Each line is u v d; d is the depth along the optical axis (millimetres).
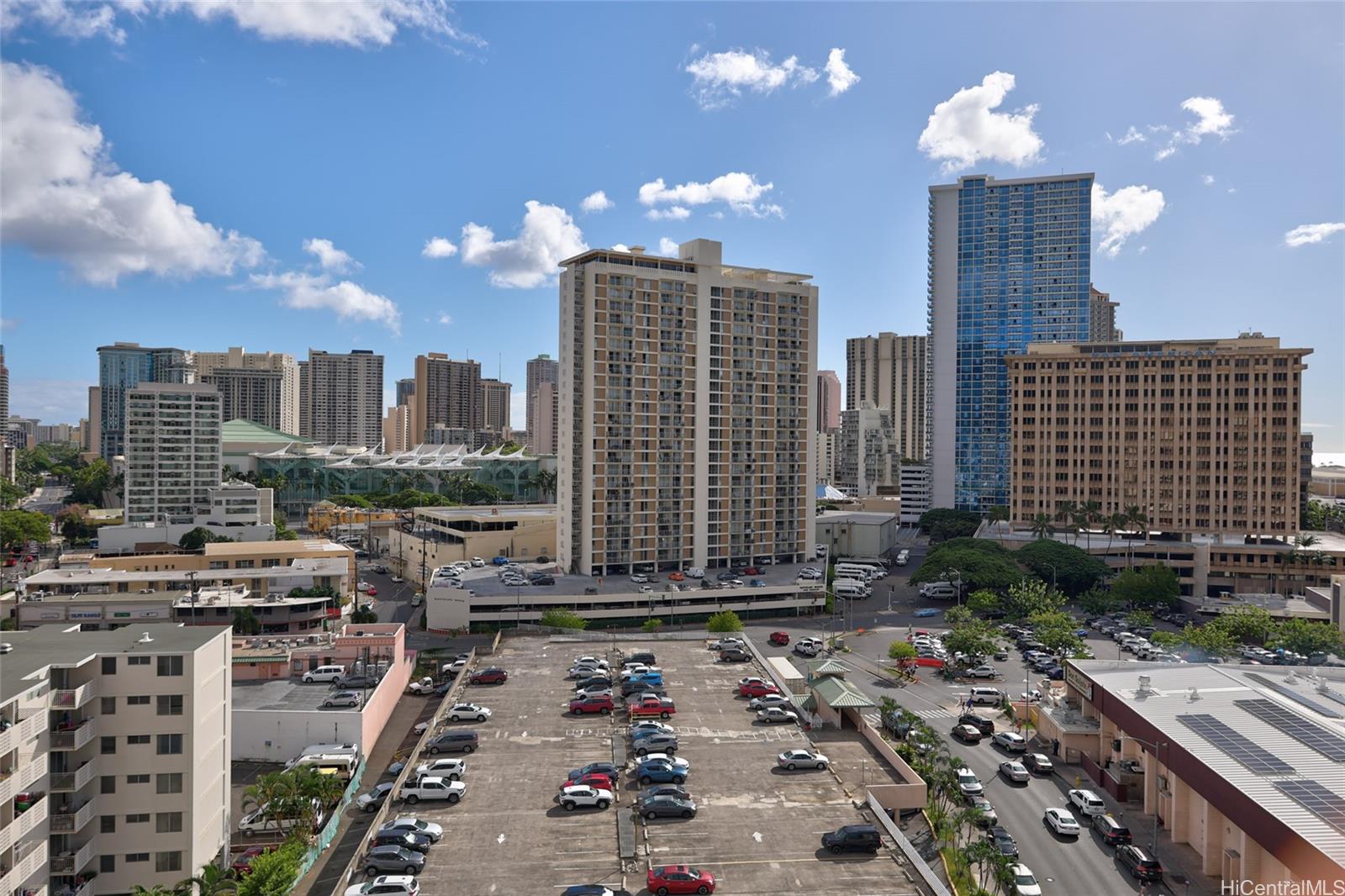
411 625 165500
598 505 182250
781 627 171625
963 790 82938
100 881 68812
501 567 195750
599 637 140250
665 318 189375
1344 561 196625
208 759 73125
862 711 101062
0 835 58906
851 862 63969
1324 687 90500
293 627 144000
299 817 79812
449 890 60406
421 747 86750
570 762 83125
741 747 86875
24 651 70188
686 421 192375
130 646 71625
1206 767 71938
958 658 137375
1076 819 82250
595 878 61906
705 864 63594
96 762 69000
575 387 184875
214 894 61219
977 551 197875
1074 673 104188
